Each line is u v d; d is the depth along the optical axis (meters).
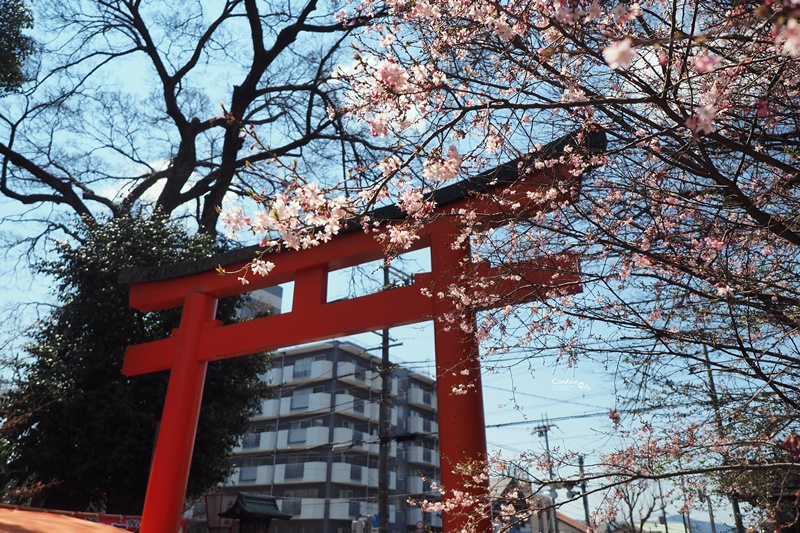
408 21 3.57
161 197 14.89
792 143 3.59
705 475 4.29
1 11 13.29
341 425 34.00
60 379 9.19
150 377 9.57
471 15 3.12
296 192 2.72
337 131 14.60
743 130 3.39
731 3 3.04
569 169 3.94
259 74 14.51
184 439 6.63
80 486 9.16
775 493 4.21
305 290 6.53
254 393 11.21
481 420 4.80
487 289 4.62
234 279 7.13
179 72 15.63
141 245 10.59
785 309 3.36
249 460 35.53
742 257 4.14
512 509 3.62
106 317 9.76
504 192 4.44
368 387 35.78
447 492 4.55
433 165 2.82
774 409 3.76
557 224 4.01
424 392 38.47
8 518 1.74
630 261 3.86
